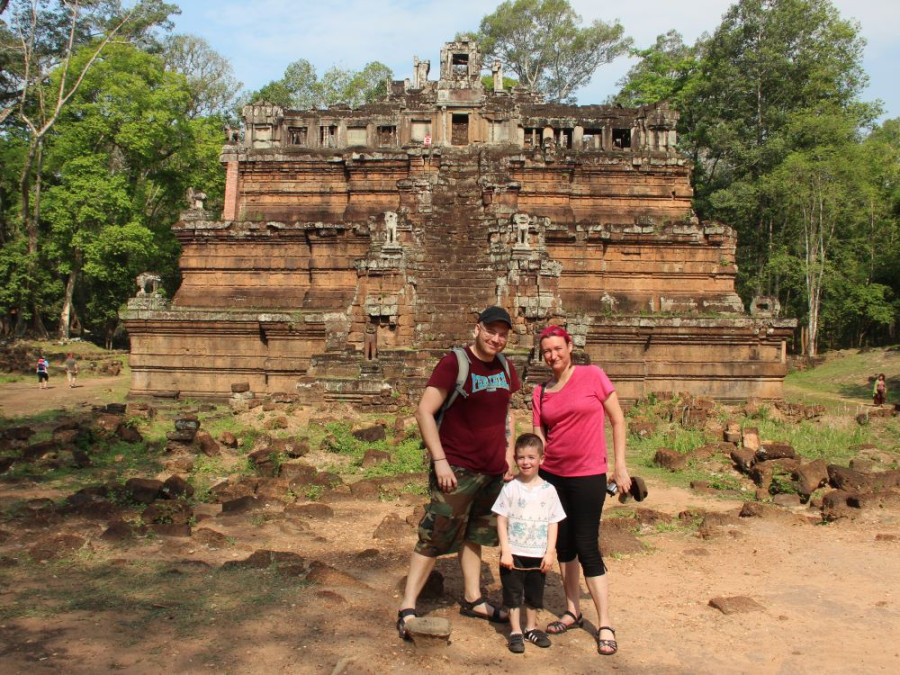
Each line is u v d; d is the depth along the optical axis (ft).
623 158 115.65
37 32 173.06
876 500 41.34
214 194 196.75
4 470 48.62
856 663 22.08
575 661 22.02
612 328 93.66
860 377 136.05
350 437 60.49
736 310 106.22
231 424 67.26
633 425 68.33
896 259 179.52
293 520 36.96
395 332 88.28
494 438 23.73
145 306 95.40
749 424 73.46
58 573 27.94
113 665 20.30
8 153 188.65
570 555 24.41
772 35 176.04
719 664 21.98
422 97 133.39
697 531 37.17
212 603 25.07
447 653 22.07
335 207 116.16
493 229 99.86
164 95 168.55
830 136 172.35
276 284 105.50
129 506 39.60
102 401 96.68
